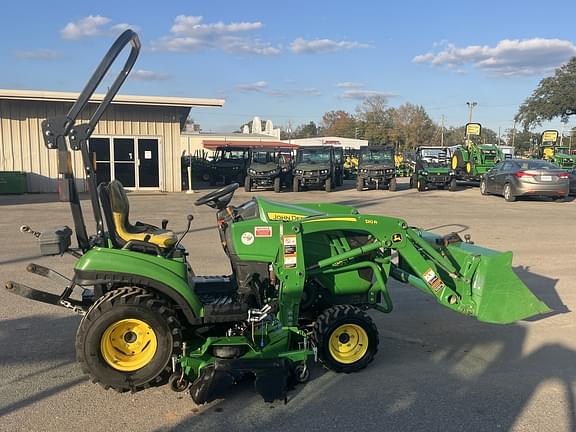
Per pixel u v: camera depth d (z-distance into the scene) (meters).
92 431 3.38
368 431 3.42
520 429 3.47
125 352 3.90
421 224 12.57
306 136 122.44
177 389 3.94
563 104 42.66
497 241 10.27
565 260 8.62
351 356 4.37
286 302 4.33
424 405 3.79
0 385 4.02
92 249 4.00
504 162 19.91
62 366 4.37
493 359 4.68
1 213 14.10
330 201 19.00
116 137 22.08
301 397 3.91
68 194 4.00
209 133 73.81
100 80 3.91
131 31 4.02
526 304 4.82
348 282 4.71
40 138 21.17
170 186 23.03
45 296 4.22
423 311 6.05
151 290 4.05
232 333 4.16
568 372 4.40
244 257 4.38
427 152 25.34
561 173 17.75
